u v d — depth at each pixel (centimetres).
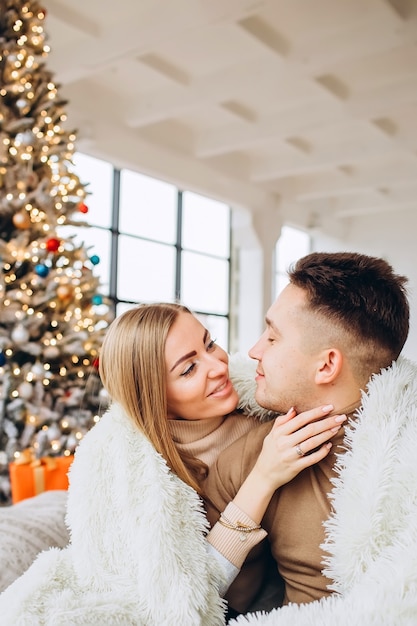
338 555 98
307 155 772
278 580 122
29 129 334
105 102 632
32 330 329
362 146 736
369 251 1012
